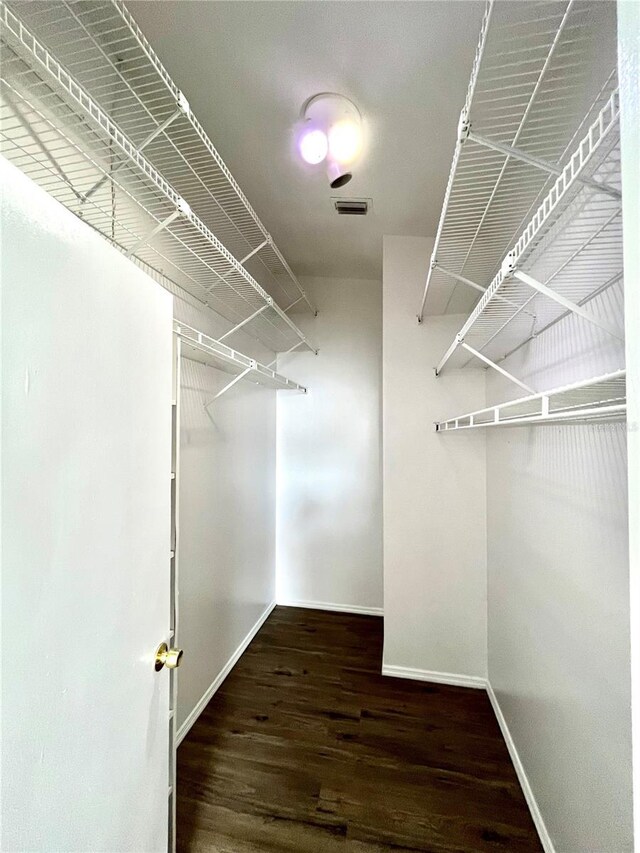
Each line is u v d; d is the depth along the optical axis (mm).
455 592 2086
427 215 1944
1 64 645
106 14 902
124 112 1104
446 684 2041
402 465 2162
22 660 436
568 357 1086
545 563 1232
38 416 463
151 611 762
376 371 2920
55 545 492
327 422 2977
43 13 800
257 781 1400
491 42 837
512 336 1386
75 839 526
